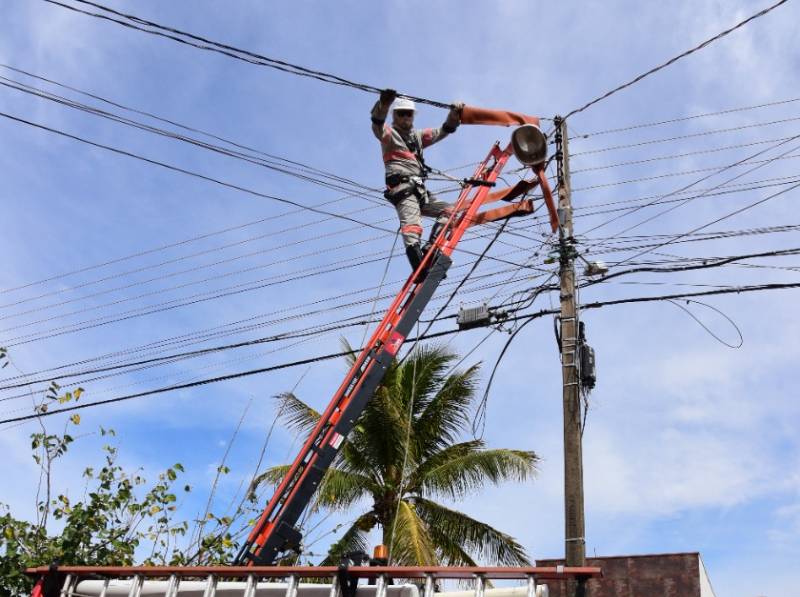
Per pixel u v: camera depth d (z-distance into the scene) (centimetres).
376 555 582
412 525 1595
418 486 1777
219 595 580
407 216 843
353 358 1556
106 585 612
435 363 1816
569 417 1072
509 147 918
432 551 1608
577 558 992
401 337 806
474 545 1725
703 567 1623
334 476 1728
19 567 1092
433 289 830
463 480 1727
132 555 1159
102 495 1182
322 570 555
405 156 862
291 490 733
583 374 1095
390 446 1769
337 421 763
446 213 886
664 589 1555
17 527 1130
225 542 1162
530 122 919
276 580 596
